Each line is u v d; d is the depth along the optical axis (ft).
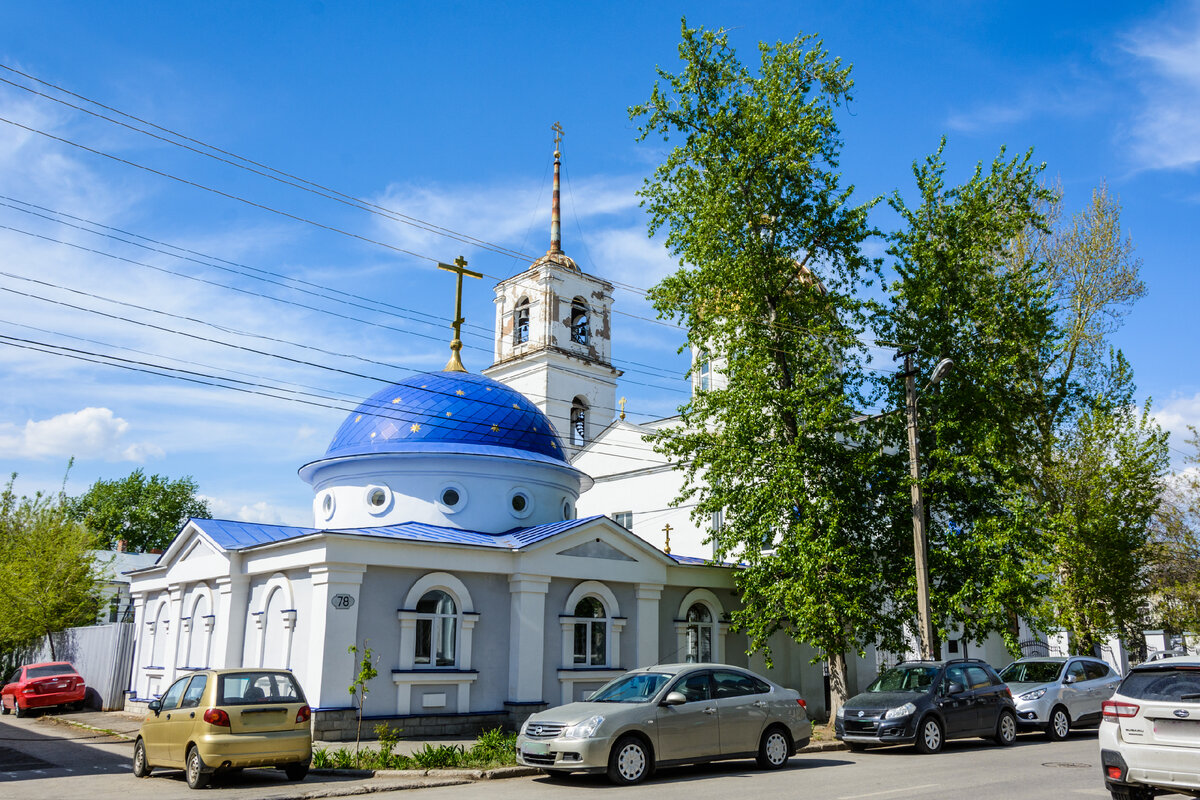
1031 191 82.38
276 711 44.83
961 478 75.00
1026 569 70.74
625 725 43.37
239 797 40.57
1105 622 83.92
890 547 77.41
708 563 83.66
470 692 68.03
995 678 62.69
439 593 68.59
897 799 37.11
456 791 41.91
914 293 80.94
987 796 38.01
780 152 75.56
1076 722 67.77
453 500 79.71
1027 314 81.82
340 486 82.12
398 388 86.02
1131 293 95.40
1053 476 86.79
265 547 68.95
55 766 52.85
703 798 37.99
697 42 78.48
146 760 47.47
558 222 154.10
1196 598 92.27
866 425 80.69
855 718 57.47
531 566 71.15
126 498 231.50
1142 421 85.76
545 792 40.75
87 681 101.45
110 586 163.12
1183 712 31.76
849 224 77.56
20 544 122.42
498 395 86.89
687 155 79.30
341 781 45.34
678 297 80.69
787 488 70.64
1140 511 85.30
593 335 148.46
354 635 62.90
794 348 75.92
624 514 118.62
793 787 40.81
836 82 77.82
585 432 142.82
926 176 83.35
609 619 75.72
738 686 49.19
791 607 70.38
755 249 76.64
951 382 80.12
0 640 118.73
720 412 78.07
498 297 153.07
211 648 74.64
